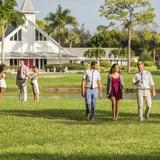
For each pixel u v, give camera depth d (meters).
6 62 102.81
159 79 63.78
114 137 14.50
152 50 147.12
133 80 20.03
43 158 11.22
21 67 29.50
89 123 18.73
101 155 11.60
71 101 29.92
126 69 109.44
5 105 26.20
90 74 19.84
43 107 25.28
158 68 123.38
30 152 11.92
